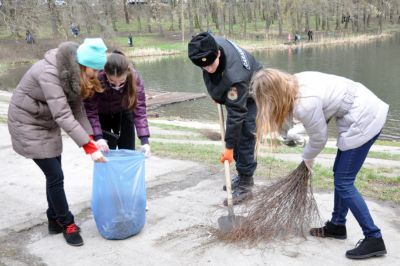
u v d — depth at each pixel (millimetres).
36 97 3453
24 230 4180
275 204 3877
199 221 4285
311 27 66375
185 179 5625
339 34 58500
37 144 3527
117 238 3910
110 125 4539
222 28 55594
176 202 4797
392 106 19250
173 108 19312
